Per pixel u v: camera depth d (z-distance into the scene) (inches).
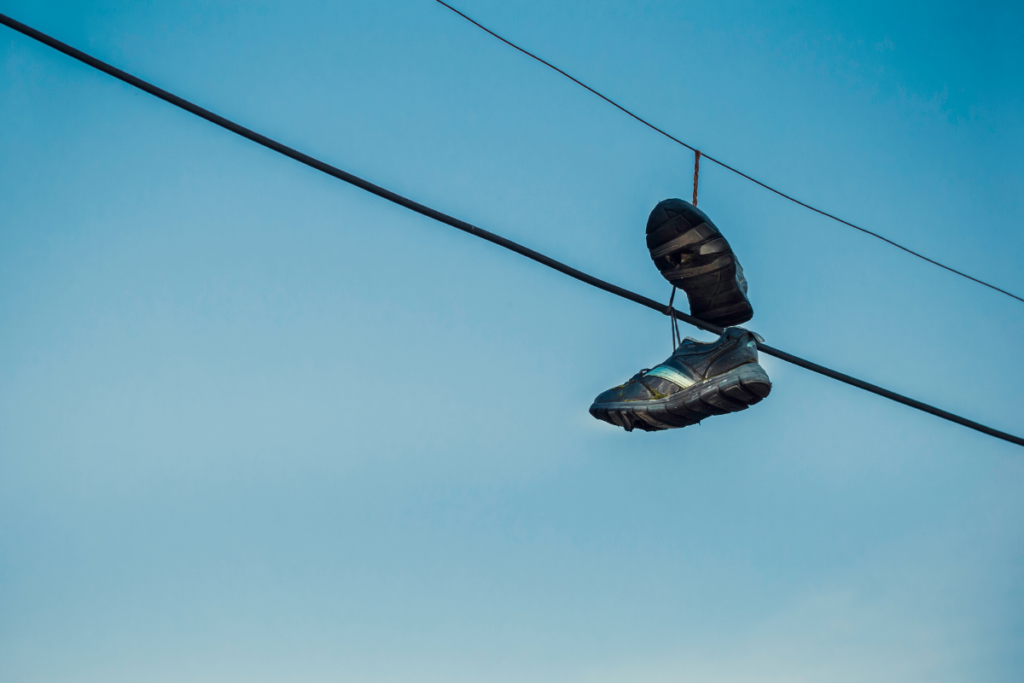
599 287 212.4
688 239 203.2
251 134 175.8
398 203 190.5
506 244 202.1
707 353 213.6
